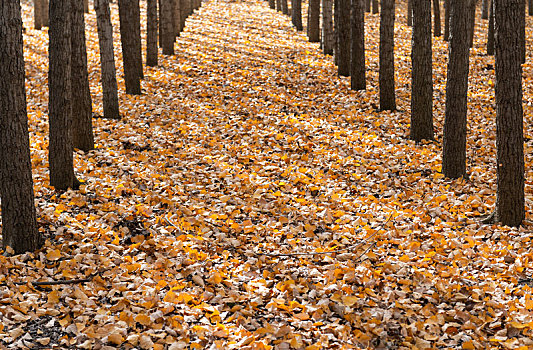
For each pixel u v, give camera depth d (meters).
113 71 10.79
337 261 5.55
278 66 16.61
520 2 6.00
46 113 11.31
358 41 13.62
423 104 10.37
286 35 23.66
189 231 6.25
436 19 22.98
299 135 10.16
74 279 4.98
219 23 27.23
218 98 12.89
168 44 18.34
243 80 14.70
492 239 6.12
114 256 5.44
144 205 6.69
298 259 5.68
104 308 4.54
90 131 8.80
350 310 4.56
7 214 5.32
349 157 9.12
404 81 15.62
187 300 4.66
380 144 9.88
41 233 5.75
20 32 5.13
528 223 6.45
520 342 4.03
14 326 4.23
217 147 9.45
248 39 22.28
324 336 4.16
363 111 12.30
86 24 24.97
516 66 6.03
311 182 8.02
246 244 6.06
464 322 4.41
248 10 33.75
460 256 5.59
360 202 7.30
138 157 8.65
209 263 5.43
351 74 13.98
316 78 15.13
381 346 4.09
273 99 12.84
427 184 8.20
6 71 5.08
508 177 6.32
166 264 5.34
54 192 6.94
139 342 4.09
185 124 10.74
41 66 15.94
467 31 7.91
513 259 5.50
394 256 5.70
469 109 13.13
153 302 4.57
